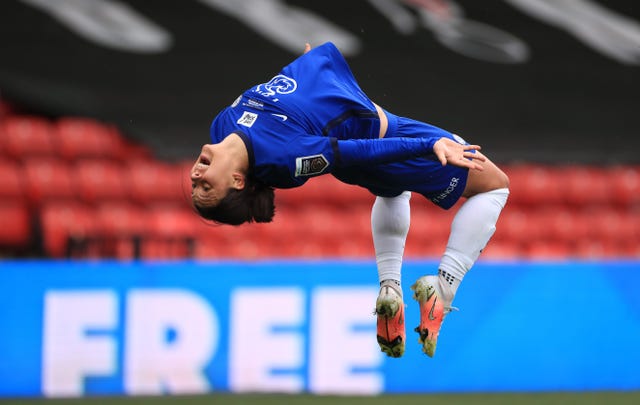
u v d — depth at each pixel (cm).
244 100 1402
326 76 1441
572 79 4312
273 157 1341
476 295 2653
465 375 2633
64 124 4000
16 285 2425
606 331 2703
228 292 2512
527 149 4216
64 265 2447
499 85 4222
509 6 4391
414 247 3834
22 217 3622
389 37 4184
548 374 2672
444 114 4144
